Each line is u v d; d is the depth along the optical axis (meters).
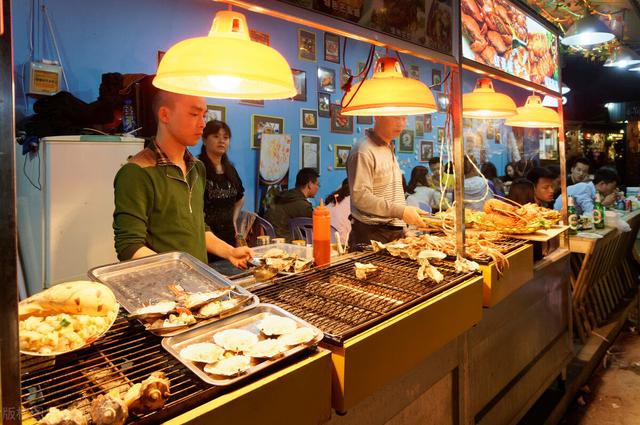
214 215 3.56
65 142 2.61
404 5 1.78
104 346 1.19
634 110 10.57
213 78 1.42
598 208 4.46
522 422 2.79
